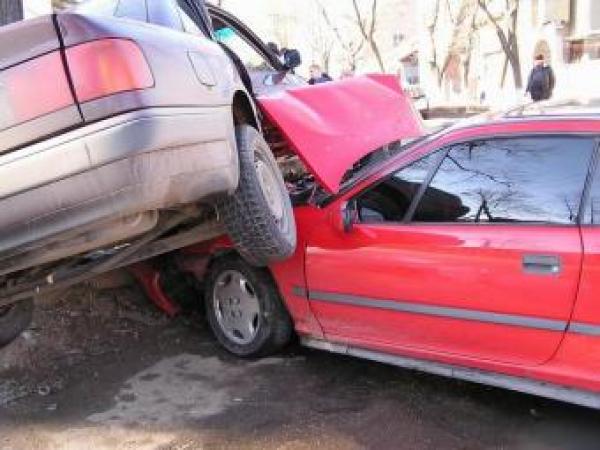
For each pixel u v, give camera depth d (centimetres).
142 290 564
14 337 435
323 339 437
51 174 277
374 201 402
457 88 3638
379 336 404
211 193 326
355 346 421
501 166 361
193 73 322
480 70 3322
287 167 518
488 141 367
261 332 454
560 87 2403
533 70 1644
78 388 438
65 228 282
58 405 417
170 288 537
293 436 369
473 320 356
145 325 533
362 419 382
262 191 372
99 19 286
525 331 340
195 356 479
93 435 380
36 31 281
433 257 367
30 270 378
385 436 364
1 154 279
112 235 303
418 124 573
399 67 4575
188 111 307
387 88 566
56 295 514
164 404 412
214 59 357
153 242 392
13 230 283
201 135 313
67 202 279
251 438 369
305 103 470
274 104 443
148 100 285
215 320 481
